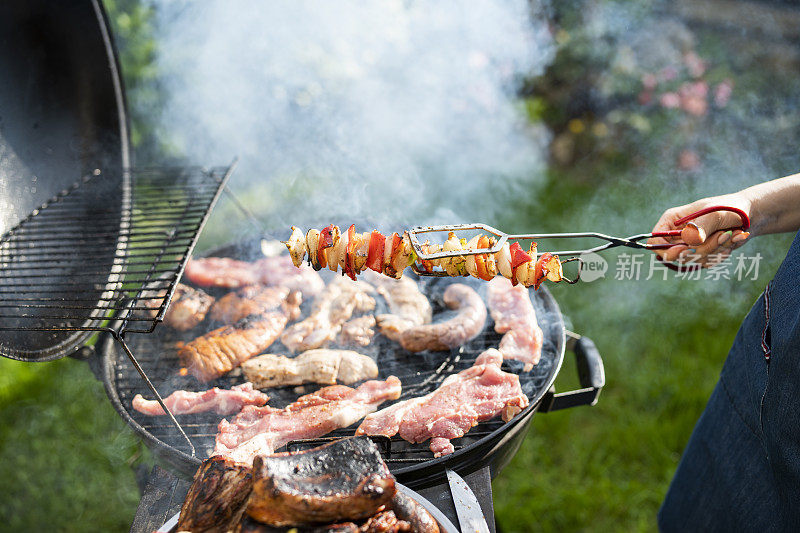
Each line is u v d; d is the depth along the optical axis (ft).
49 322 3.72
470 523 3.29
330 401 3.82
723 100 6.96
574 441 5.08
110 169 4.44
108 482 4.95
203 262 4.54
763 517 3.51
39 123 4.16
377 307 4.47
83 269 4.00
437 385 3.99
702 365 5.45
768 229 3.71
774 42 7.32
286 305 4.35
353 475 2.97
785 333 3.26
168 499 3.50
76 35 4.14
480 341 4.20
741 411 3.66
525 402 3.71
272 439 3.64
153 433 3.76
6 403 5.29
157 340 4.25
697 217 3.46
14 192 4.00
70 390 5.38
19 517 4.79
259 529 2.92
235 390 3.87
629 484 4.84
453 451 3.53
